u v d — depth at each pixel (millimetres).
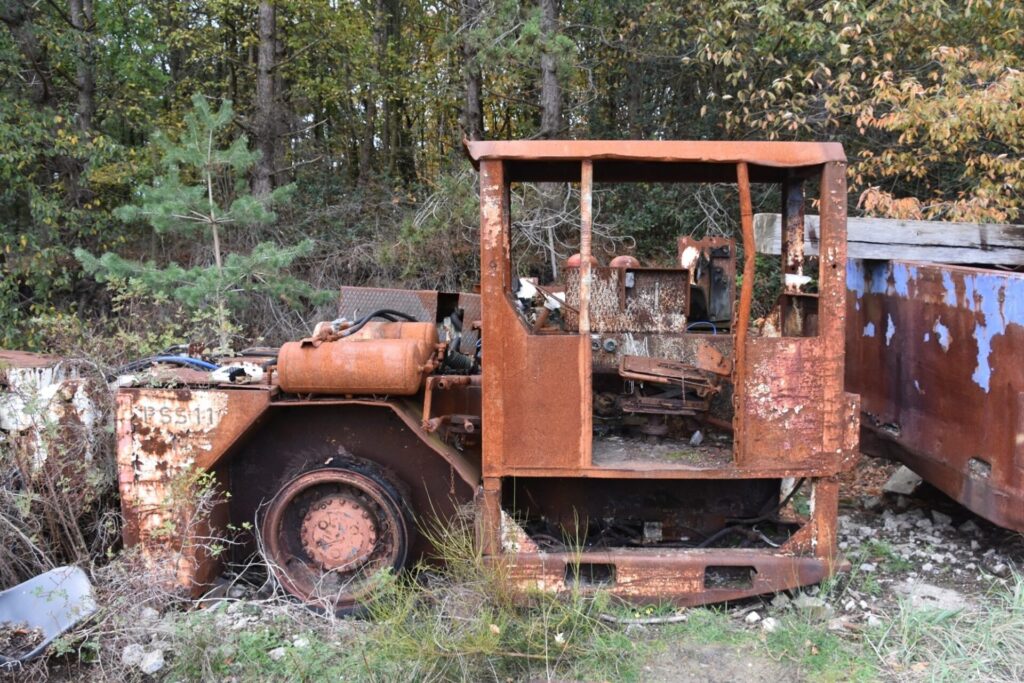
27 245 10312
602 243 9992
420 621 3311
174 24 13320
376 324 4012
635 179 4035
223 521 3828
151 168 10938
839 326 3363
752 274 3344
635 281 3873
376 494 3596
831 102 8117
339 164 16578
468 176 10703
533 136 10906
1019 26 7766
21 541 3791
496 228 3348
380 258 10352
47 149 10492
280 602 3613
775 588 3459
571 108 11266
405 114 16078
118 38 12391
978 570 3979
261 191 11977
